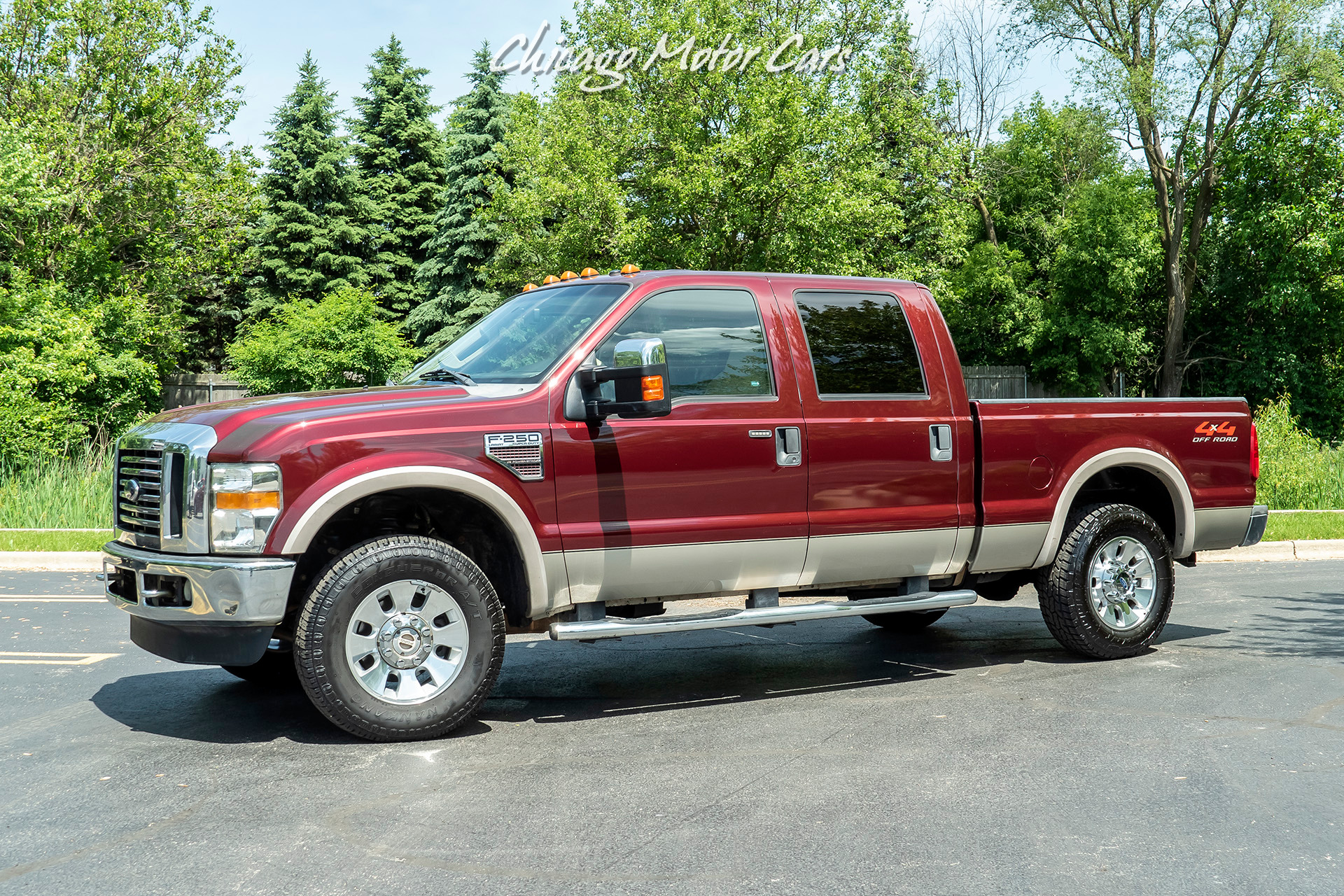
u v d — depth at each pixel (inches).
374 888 130.5
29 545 469.4
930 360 245.3
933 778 173.9
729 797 164.4
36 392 887.1
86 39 1111.0
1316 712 213.3
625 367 199.9
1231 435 279.4
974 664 265.9
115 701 228.5
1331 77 1137.4
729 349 223.6
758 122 887.1
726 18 965.8
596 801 162.9
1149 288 1439.5
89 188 1107.9
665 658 278.1
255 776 175.9
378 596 194.1
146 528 200.8
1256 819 154.3
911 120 1226.6
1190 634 295.7
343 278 1699.1
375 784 171.5
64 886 131.9
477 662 200.2
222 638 187.2
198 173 1175.0
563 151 1013.2
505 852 142.2
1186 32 1211.9
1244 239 1274.6
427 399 200.8
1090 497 275.9
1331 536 484.1
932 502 241.1
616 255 990.4
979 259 1408.7
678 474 214.7
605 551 208.7
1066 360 1373.0
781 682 247.8
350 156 1740.9
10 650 282.2
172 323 1245.7
